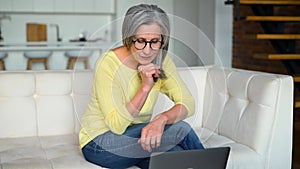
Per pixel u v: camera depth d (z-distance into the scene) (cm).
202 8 740
